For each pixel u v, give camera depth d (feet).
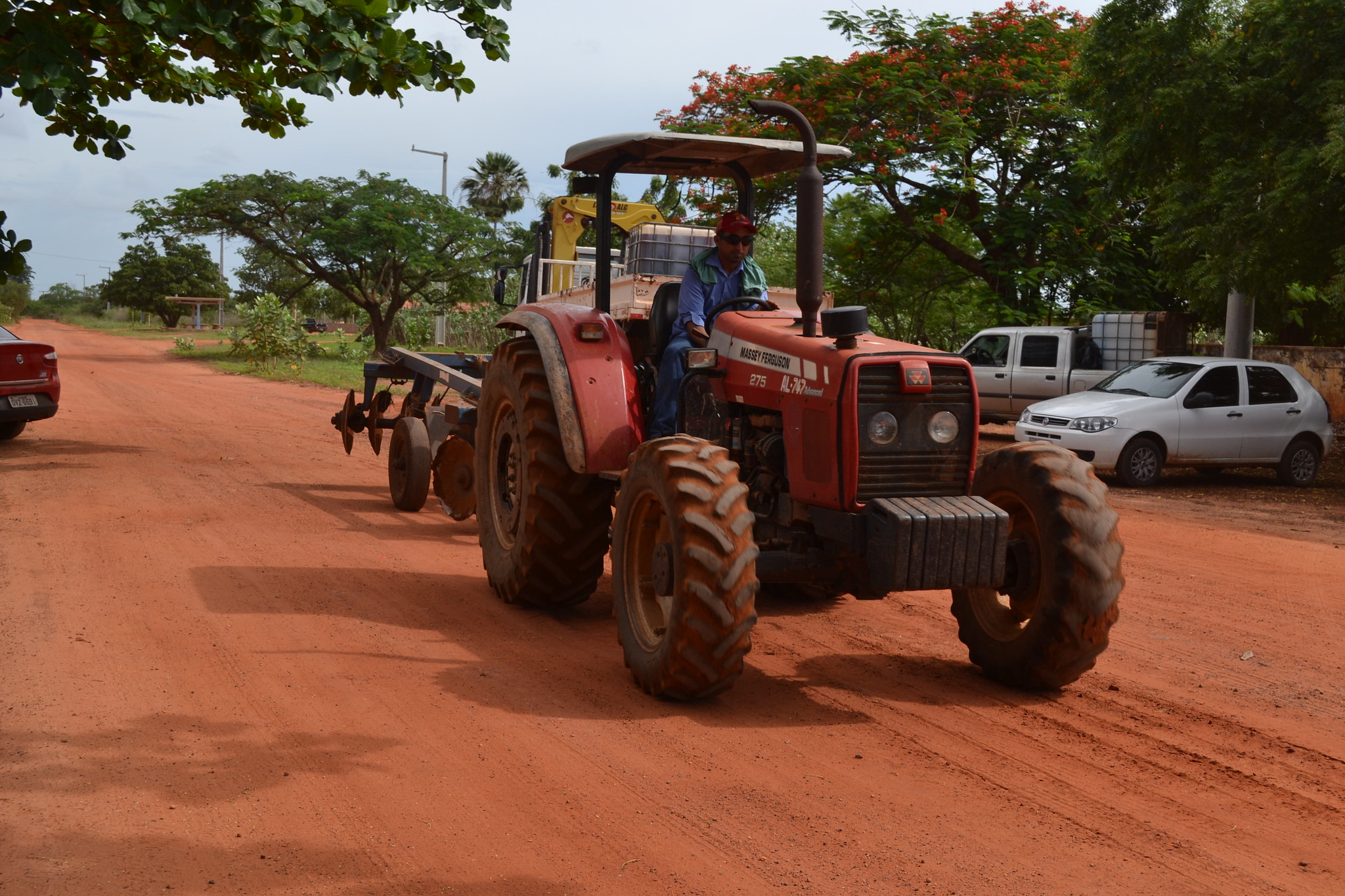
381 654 17.47
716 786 12.68
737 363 17.44
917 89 66.74
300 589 21.42
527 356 20.51
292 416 60.95
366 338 156.35
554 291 43.04
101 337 195.62
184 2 26.27
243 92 39.01
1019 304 69.77
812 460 15.81
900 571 14.58
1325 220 43.65
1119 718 15.69
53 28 27.99
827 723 15.06
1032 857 11.10
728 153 19.69
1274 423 44.88
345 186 134.00
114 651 16.90
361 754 13.29
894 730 14.87
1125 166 51.80
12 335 43.52
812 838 11.41
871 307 83.87
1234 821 12.19
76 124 35.81
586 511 19.77
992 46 69.36
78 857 10.44
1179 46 48.16
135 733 13.69
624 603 16.72
